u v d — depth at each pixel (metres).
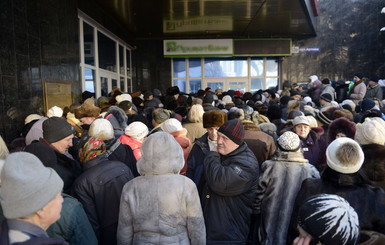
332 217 0.95
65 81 5.62
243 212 1.93
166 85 12.92
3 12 3.80
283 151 2.08
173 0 7.47
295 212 1.71
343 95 8.23
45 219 1.05
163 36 12.28
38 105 4.59
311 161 2.89
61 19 5.49
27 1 4.37
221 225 1.89
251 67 13.26
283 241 1.94
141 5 7.88
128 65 11.70
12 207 0.97
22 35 4.22
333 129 2.77
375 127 2.06
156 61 12.70
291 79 12.90
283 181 2.01
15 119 3.97
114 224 1.83
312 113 4.45
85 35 7.36
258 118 3.79
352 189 1.55
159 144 1.53
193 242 1.57
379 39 12.42
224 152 1.94
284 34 12.48
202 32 11.71
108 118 3.21
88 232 1.53
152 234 1.49
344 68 12.63
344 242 0.94
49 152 1.67
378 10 12.35
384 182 1.87
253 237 2.26
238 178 1.80
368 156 1.96
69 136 2.04
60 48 5.43
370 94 7.79
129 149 2.37
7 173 0.99
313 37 12.66
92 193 1.78
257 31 11.82
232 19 9.64
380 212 1.49
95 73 8.04
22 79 4.18
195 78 13.30
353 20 12.49
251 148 2.70
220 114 2.38
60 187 1.09
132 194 1.53
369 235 1.18
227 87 13.38
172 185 1.51
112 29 9.17
